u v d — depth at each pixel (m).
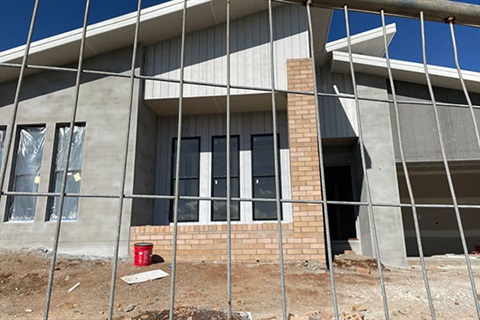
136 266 6.00
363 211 8.37
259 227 6.70
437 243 11.20
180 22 7.60
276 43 7.84
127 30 7.32
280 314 3.71
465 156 7.97
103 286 4.82
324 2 2.09
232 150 8.49
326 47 8.61
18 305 4.25
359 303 4.21
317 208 6.61
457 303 4.30
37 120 7.71
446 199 11.33
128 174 7.20
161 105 8.12
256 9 7.92
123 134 7.41
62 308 4.06
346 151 9.41
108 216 7.03
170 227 6.88
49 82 7.86
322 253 6.43
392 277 5.87
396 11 2.12
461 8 2.12
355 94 2.09
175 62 7.95
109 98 7.64
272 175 8.23
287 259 6.47
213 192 8.31
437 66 7.85
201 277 5.28
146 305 4.04
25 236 7.10
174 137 8.70
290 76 7.38
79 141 7.66
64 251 6.94
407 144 8.17
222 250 6.66
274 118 2.01
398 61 8.00
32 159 7.67
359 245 8.65
